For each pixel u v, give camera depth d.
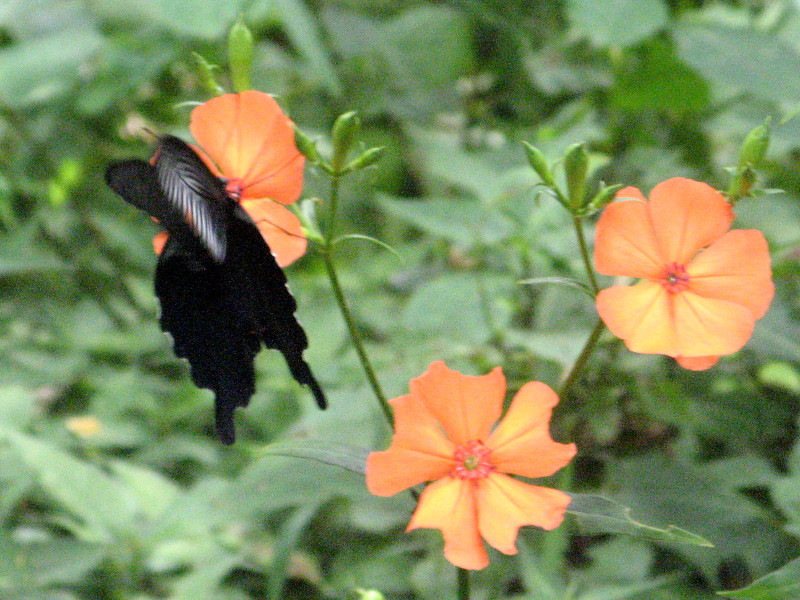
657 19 1.56
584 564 1.32
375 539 1.34
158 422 1.47
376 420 1.29
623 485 1.29
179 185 1.10
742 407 1.34
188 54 1.77
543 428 1.15
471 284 1.35
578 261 1.35
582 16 1.58
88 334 1.61
